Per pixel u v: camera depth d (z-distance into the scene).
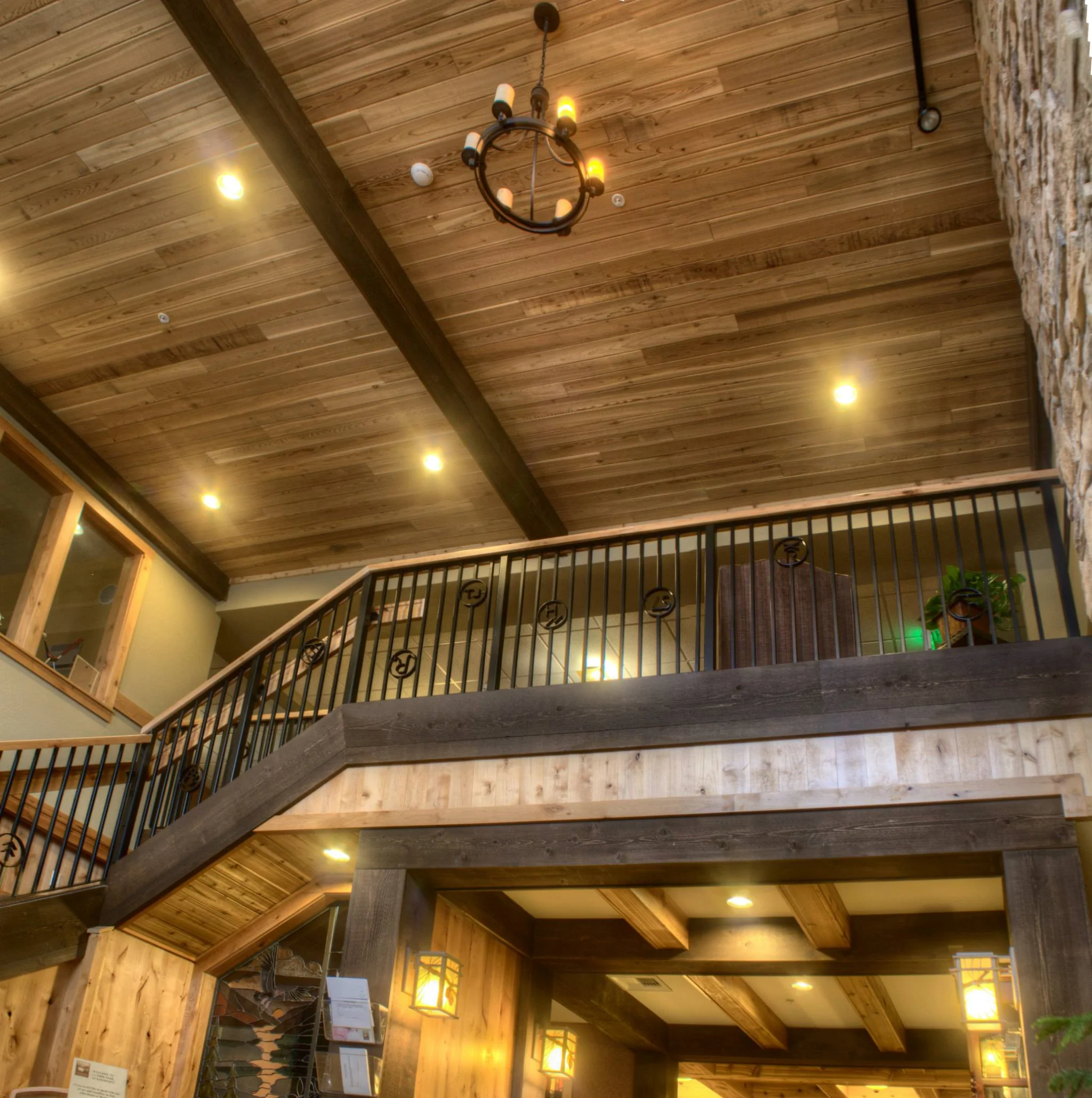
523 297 6.39
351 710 5.32
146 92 5.44
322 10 5.02
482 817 4.80
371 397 7.26
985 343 6.38
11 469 7.54
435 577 8.56
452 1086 5.18
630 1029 7.31
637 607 8.38
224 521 8.65
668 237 5.96
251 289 6.53
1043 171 3.57
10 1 5.08
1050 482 4.69
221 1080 5.71
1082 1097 3.39
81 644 7.76
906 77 5.07
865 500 4.94
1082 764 4.03
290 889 5.79
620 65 5.13
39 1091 4.54
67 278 6.57
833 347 6.53
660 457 7.54
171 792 5.96
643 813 4.54
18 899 4.97
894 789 4.22
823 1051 7.58
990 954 3.94
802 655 5.29
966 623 5.12
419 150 5.60
